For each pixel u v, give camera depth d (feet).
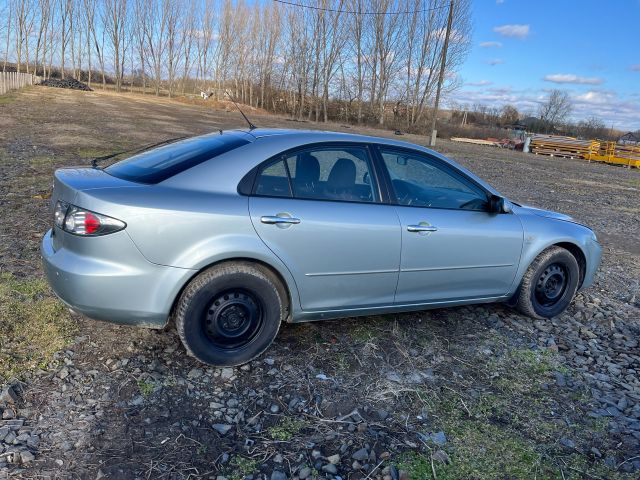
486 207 14.33
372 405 10.62
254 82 208.44
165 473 8.38
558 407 11.13
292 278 11.60
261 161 11.51
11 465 8.23
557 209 38.88
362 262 12.26
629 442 10.10
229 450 9.05
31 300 13.58
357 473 8.73
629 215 39.47
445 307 14.43
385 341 13.35
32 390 10.12
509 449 9.64
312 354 12.39
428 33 170.19
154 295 10.45
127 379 10.73
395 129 165.78
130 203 10.21
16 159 36.27
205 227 10.59
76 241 10.30
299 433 9.62
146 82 261.44
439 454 9.29
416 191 13.39
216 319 11.08
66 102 113.39
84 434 9.09
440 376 11.97
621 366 13.33
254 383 11.06
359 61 179.63
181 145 12.87
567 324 15.70
